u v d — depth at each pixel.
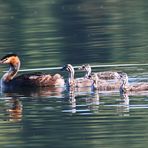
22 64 31.33
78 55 32.94
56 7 51.84
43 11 49.66
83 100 24.39
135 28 41.03
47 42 37.28
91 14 48.06
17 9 51.19
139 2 52.81
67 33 40.31
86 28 42.00
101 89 26.14
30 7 52.03
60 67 30.47
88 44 36.06
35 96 25.61
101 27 42.06
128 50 33.56
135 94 25.05
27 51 34.66
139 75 27.69
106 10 49.69
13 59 28.59
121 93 25.34
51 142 19.80
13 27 43.50
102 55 32.59
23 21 45.81
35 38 38.75
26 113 22.97
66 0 54.69
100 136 20.16
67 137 20.22
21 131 21.03
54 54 33.50
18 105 24.16
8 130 21.22
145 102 23.59
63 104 23.91
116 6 51.41
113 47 34.66
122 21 44.09
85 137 20.09
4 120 22.31
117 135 20.14
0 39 38.84
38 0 54.94
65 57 32.56
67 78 28.50
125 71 28.75
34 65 30.95
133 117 21.78
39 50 34.75
